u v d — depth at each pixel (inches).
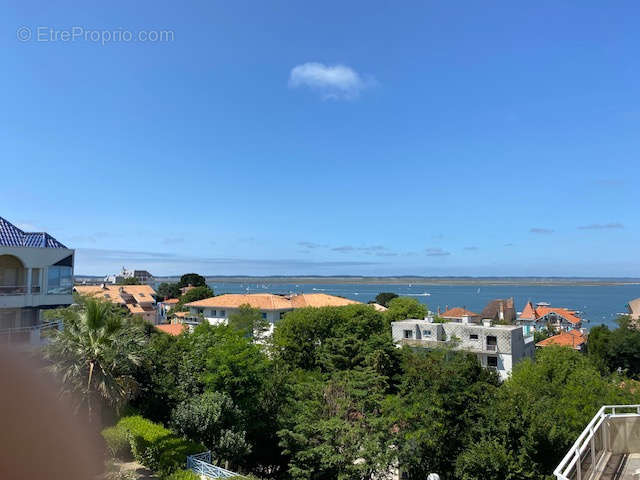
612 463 477.4
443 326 2541.8
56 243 1470.2
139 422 956.6
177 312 4498.0
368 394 1228.5
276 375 1299.2
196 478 757.3
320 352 2121.1
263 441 1212.5
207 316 3400.6
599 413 515.2
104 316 854.5
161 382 1166.3
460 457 1069.1
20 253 1316.4
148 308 4471.0
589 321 7185.0
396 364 2005.4
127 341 928.9
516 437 1087.0
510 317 5531.5
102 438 797.2
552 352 1706.4
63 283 1441.9
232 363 1172.5
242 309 2554.1
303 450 970.7
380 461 933.8
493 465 1007.6
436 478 494.0
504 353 2346.2
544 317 5565.9
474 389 1195.9
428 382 1222.9
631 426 514.0
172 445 883.4
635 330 2736.2
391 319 3294.8
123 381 884.0
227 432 1008.9
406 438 1064.8
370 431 1009.5
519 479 1002.1
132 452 909.2
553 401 1357.0
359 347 2059.5
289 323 2309.3
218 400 1079.0
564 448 1092.5
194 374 1214.9
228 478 777.6
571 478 446.9
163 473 818.8
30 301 1333.7
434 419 1143.0
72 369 754.8
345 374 1307.8
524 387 1496.1
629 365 2642.7
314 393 1155.9
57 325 1168.2
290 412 1184.8
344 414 1062.4
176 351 1307.8
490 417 1126.4
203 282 6835.6
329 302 3528.5
